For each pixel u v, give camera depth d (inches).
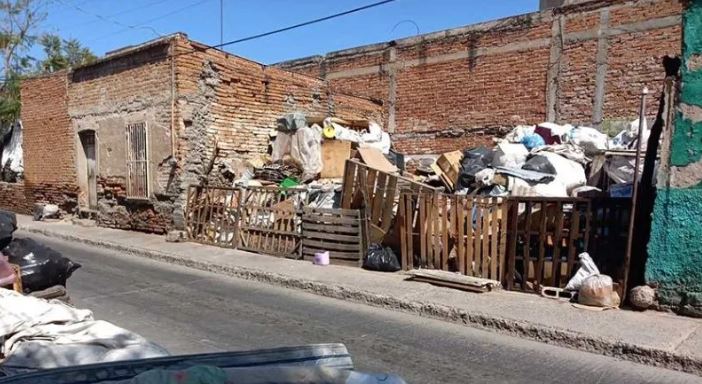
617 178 350.9
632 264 270.8
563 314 249.8
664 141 251.9
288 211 407.5
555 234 290.2
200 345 212.8
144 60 514.6
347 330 240.1
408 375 186.4
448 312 260.8
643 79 513.0
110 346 143.9
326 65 762.8
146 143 515.5
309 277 332.2
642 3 512.1
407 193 346.6
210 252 423.2
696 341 212.2
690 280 245.0
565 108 558.9
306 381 89.8
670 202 250.4
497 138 585.6
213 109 508.4
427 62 660.1
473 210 319.0
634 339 214.4
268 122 562.3
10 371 126.6
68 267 230.1
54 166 658.2
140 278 347.6
